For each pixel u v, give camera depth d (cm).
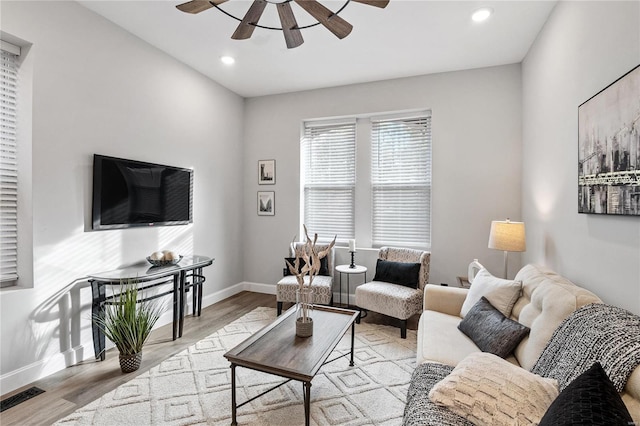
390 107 412
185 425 188
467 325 219
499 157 369
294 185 461
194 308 376
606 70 178
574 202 221
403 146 423
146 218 321
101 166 278
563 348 142
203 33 306
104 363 260
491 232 312
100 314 264
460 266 385
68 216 256
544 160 283
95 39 274
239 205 477
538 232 299
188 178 375
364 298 344
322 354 188
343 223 454
